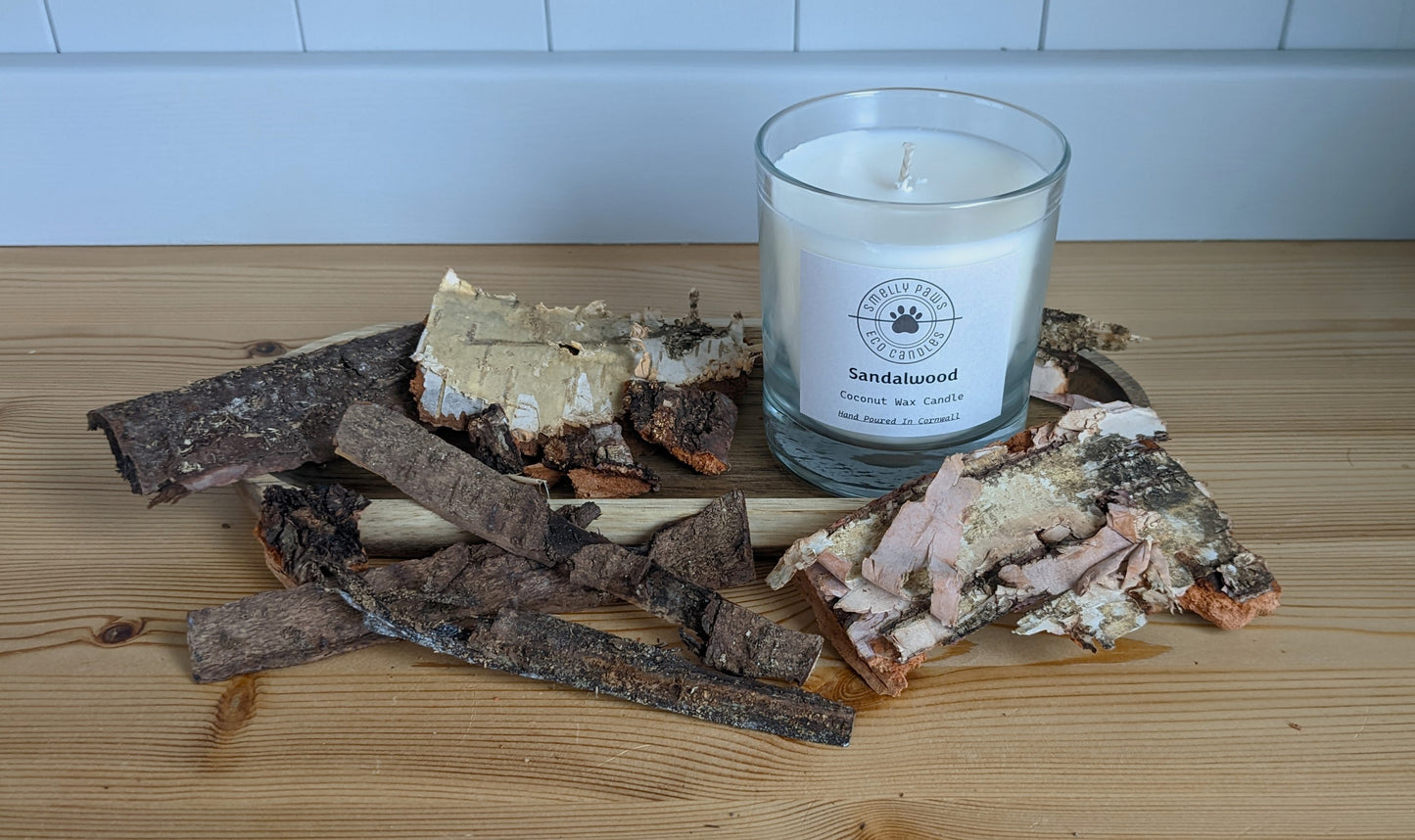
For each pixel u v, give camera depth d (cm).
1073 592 26
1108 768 24
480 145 44
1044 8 42
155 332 41
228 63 42
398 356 33
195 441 29
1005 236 26
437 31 43
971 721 26
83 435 35
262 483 30
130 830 23
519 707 26
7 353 39
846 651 27
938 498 27
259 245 47
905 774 24
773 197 28
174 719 26
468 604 27
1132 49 43
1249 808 23
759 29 43
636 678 26
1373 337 39
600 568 27
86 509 32
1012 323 28
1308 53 42
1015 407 31
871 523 28
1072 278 43
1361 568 29
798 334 29
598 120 43
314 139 44
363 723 26
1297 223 45
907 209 26
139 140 44
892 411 29
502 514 28
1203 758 25
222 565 30
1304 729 25
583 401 32
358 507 29
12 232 46
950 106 31
